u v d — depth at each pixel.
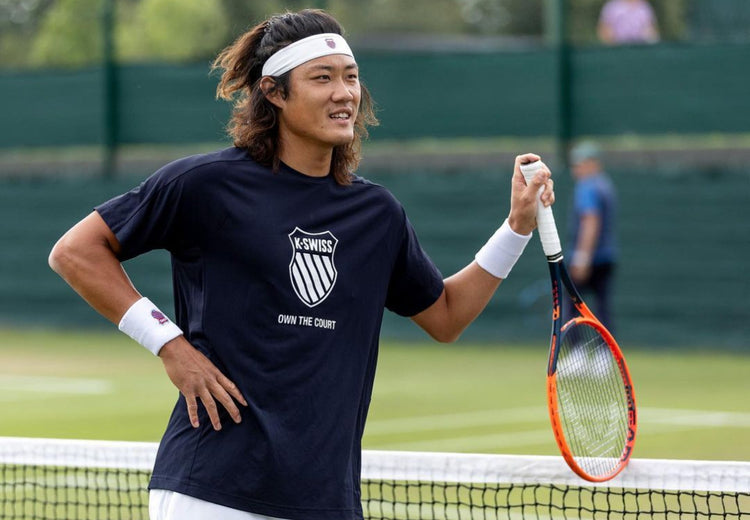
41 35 51.97
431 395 30.45
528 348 42.12
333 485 8.63
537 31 56.06
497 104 43.50
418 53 44.53
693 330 40.31
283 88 8.86
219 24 50.97
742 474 11.17
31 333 48.91
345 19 69.25
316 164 8.99
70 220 49.62
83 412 27.94
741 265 39.69
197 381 8.55
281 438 8.52
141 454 12.85
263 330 8.64
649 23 43.22
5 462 13.38
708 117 40.53
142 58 51.41
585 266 33.09
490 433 24.12
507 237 9.98
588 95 42.28
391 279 9.71
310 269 8.77
